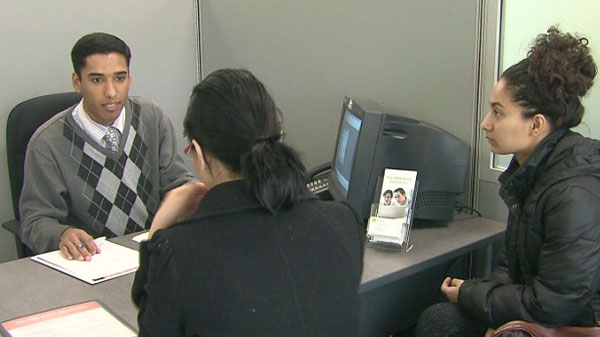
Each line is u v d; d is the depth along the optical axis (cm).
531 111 143
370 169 176
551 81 139
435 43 206
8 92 252
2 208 256
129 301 133
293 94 265
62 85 266
